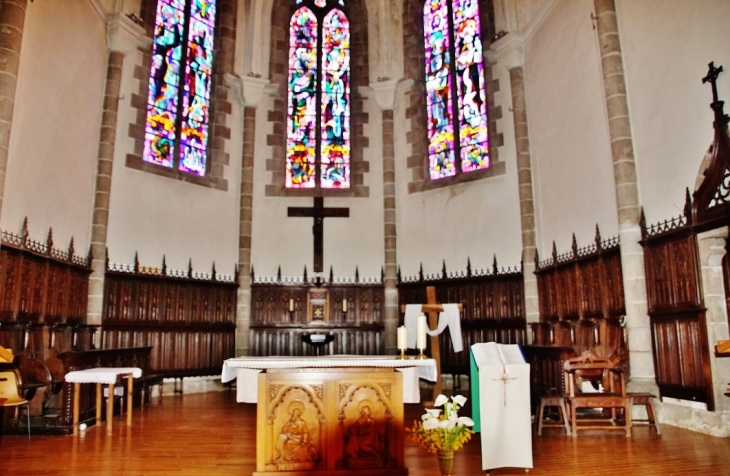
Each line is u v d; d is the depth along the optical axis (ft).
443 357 51.85
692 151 29.63
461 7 57.72
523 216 48.39
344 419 19.26
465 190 54.08
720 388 27.45
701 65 29.14
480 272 51.52
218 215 54.75
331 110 61.11
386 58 59.41
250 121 57.62
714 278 28.40
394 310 55.52
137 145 49.49
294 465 18.97
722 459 22.07
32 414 29.04
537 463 21.59
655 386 31.50
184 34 55.06
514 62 50.62
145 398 40.47
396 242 57.21
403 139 59.57
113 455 23.49
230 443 26.08
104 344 43.68
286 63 61.21
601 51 36.37
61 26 39.40
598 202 38.19
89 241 44.14
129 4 48.52
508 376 20.56
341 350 54.95
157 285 48.55
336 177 59.67
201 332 51.11
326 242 57.26
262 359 23.95
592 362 28.50
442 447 16.87
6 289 31.91
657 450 23.79
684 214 29.73
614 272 35.50
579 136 40.86
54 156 38.60
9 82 32.53
